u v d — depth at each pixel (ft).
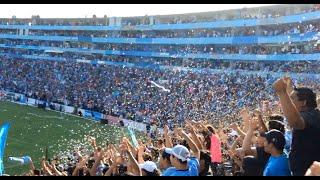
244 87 195.31
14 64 330.13
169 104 208.74
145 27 292.81
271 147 20.71
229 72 216.74
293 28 195.93
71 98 248.32
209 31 252.01
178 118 189.78
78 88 270.67
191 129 36.91
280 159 20.54
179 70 249.96
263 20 210.38
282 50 198.59
